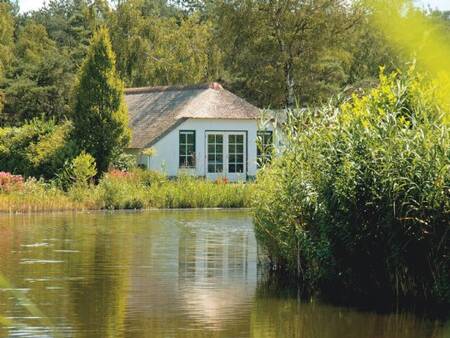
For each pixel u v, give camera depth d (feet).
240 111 130.93
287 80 167.02
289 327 37.29
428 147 42.34
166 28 199.72
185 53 189.06
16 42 227.61
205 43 191.52
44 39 213.25
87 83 110.01
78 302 41.86
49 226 77.82
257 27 165.27
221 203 104.37
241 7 164.96
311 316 39.63
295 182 48.39
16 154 111.75
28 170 109.60
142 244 64.64
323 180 46.78
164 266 53.62
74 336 34.94
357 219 44.27
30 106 169.89
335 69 174.19
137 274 50.39
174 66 186.60
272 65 168.25
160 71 187.32
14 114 170.09
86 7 196.65
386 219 42.88
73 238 68.03
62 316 38.65
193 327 37.04
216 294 44.68
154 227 77.82
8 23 212.84
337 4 164.66
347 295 45.03
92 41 110.93
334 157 46.34
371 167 43.98
